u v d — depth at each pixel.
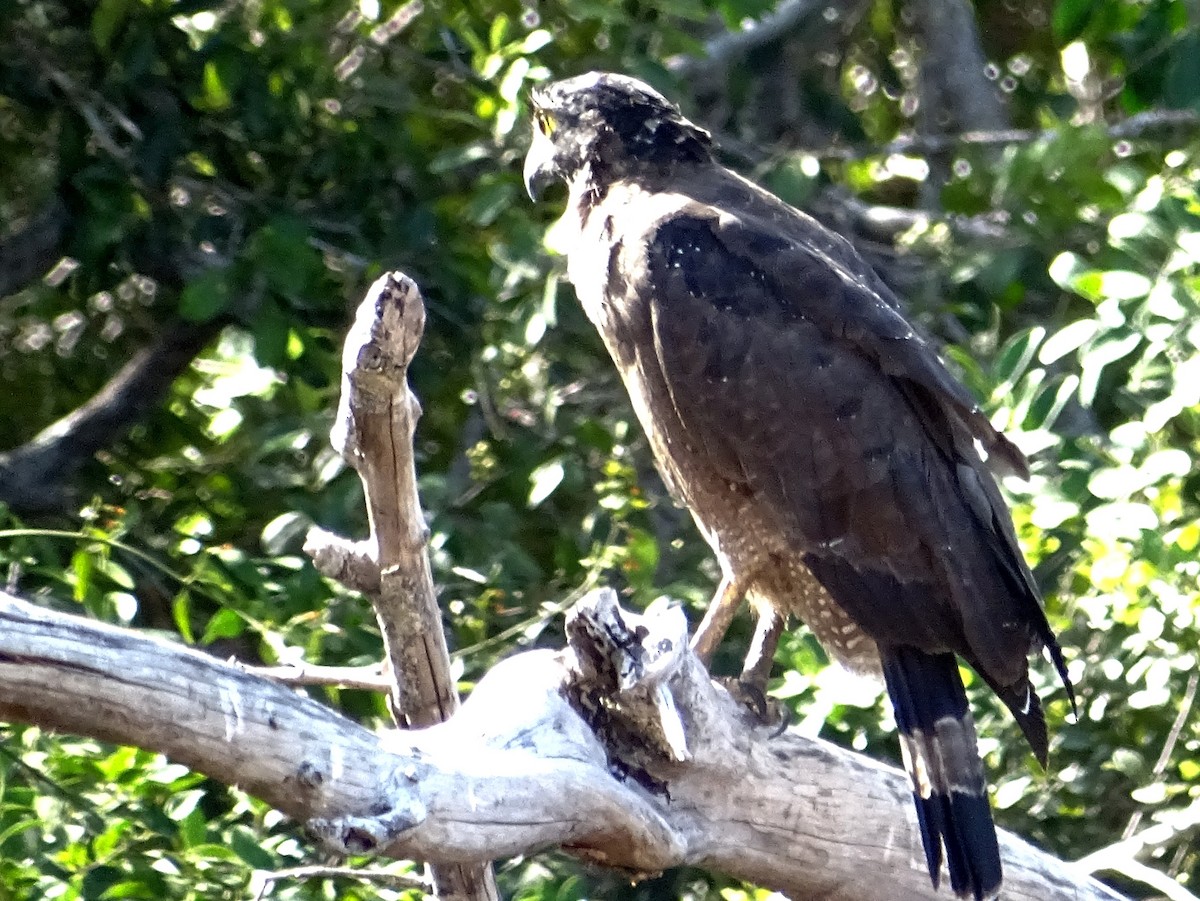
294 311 11.39
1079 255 11.35
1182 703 9.28
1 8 11.30
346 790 5.39
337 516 10.19
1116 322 8.73
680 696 6.96
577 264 9.33
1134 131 12.30
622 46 11.37
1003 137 12.64
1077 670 9.68
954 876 7.40
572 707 6.79
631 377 8.84
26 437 13.13
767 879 7.59
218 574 9.27
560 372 12.08
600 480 11.30
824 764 7.52
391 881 7.20
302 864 8.84
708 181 9.23
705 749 7.11
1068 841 9.95
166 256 11.84
